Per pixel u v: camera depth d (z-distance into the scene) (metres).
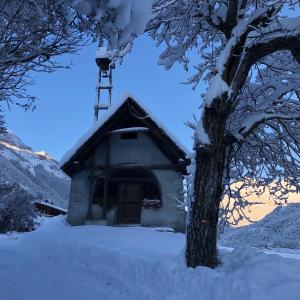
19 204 22.12
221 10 7.92
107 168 16.22
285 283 5.47
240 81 6.98
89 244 9.88
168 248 10.45
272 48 6.86
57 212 40.69
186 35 8.98
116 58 8.22
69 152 16.16
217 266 6.57
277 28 6.73
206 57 9.34
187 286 5.93
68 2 3.79
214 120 6.84
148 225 15.48
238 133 7.28
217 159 6.81
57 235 12.84
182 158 15.45
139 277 6.95
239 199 8.86
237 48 7.07
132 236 12.97
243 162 9.16
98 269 8.19
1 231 21.06
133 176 16.47
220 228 9.22
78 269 8.69
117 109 16.06
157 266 6.80
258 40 6.86
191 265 6.54
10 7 4.16
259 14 6.78
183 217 15.35
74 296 6.35
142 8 3.60
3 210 21.31
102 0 3.48
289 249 16.31
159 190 15.80
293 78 8.02
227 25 7.74
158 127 15.48
